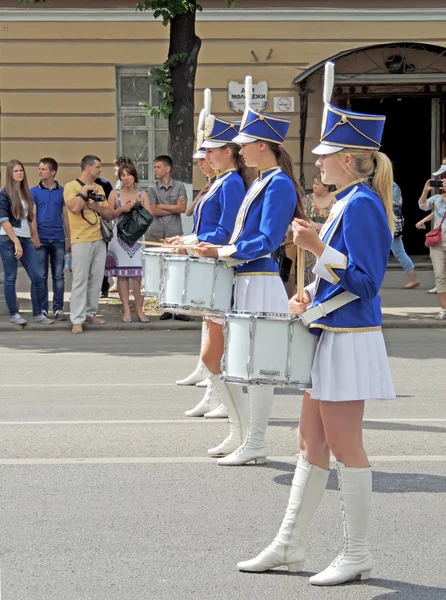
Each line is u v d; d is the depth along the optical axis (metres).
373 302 5.29
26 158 21.08
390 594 5.28
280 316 5.26
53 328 15.77
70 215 15.31
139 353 13.34
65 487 7.19
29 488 7.17
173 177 17.45
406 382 11.17
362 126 5.16
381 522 6.44
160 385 11.01
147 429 8.88
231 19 20.81
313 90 21.05
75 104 20.98
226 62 20.92
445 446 8.26
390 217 5.21
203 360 7.85
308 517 5.54
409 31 20.94
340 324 5.20
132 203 15.54
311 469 5.48
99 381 11.29
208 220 8.08
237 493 7.04
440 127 22.42
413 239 24.17
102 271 15.70
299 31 20.86
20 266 20.08
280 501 6.86
